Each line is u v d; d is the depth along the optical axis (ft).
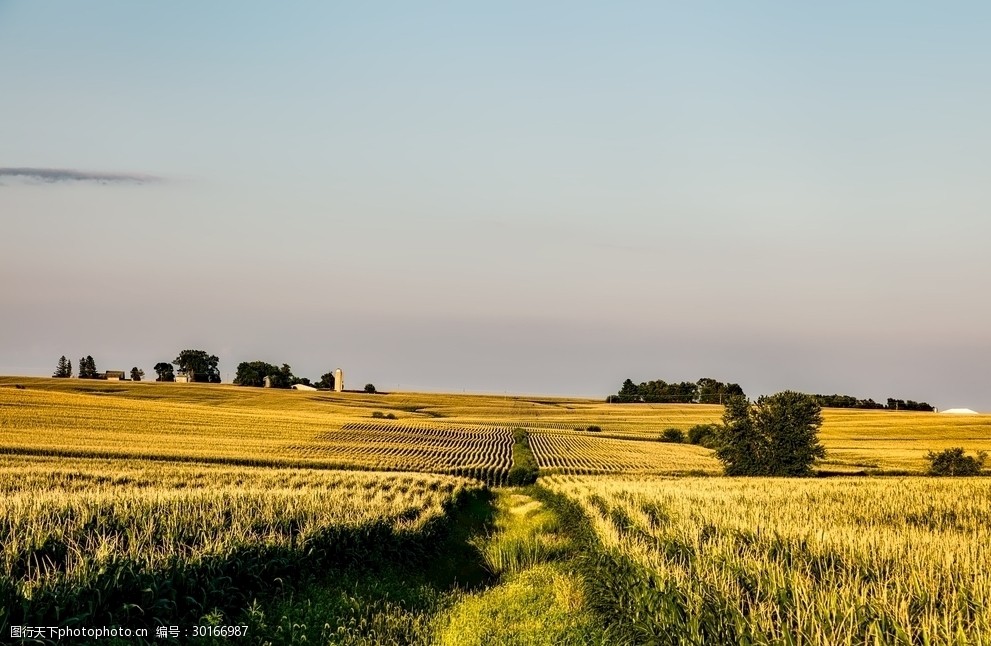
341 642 38.96
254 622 40.75
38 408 329.93
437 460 270.46
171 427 309.83
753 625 34.83
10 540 46.65
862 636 34.37
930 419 490.08
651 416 572.10
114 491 84.48
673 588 41.55
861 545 54.03
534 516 120.06
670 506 87.30
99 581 39.14
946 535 63.62
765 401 239.50
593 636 41.50
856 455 315.17
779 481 162.30
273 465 220.43
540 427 465.06
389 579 56.85
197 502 68.39
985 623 33.60
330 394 639.76
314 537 57.21
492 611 48.62
